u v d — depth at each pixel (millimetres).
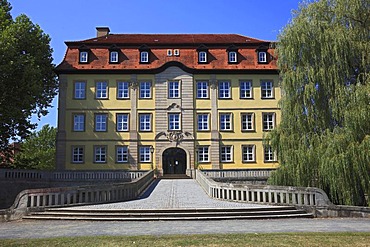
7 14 42000
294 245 11594
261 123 48188
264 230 14805
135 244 11953
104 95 48156
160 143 47469
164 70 48656
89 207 20703
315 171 24422
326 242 11984
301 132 26438
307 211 19656
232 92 48656
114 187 23953
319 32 26922
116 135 47406
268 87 49000
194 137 47719
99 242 12336
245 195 22969
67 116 47281
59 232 14906
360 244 11719
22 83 37938
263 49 49812
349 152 22156
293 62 27953
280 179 25891
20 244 12211
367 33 26359
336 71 25609
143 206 21094
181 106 48188
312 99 26281
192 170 43500
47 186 39438
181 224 16734
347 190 22016
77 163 46594
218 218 18203
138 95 48219
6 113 37312
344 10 26844
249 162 47500
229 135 47906
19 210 19359
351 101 23750
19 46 39656
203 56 49438
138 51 49812
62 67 47812
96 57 49031
